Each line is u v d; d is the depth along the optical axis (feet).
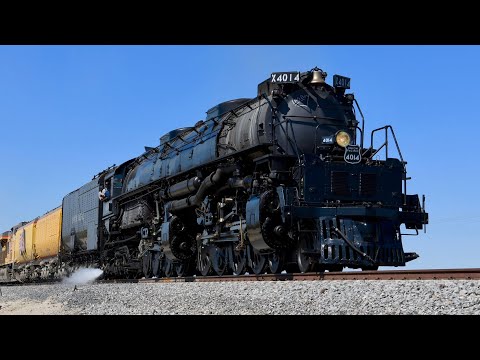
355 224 42.22
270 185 44.62
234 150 50.57
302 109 47.11
